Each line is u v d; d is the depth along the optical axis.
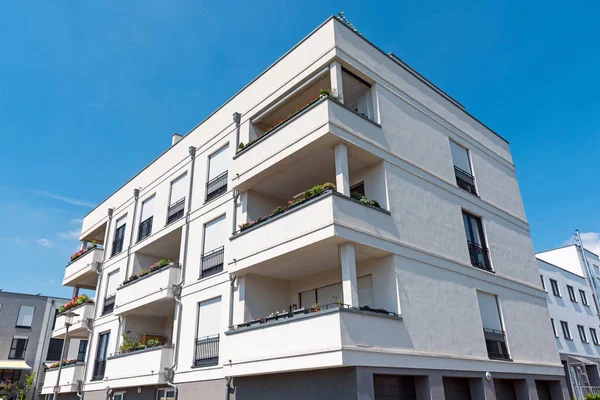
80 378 19.38
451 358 11.88
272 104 14.41
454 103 16.81
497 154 18.16
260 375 11.67
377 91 13.42
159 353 14.86
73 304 22.38
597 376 26.55
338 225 10.48
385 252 11.48
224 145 16.14
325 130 11.36
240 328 11.81
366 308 10.48
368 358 9.75
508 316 14.71
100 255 22.05
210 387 13.12
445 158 15.12
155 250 19.23
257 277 13.38
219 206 15.27
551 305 26.14
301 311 10.73
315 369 10.23
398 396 10.54
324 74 12.84
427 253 12.63
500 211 16.75
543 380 15.15
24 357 35.03
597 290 31.22
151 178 19.95
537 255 34.09
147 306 16.81
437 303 12.23
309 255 11.66
